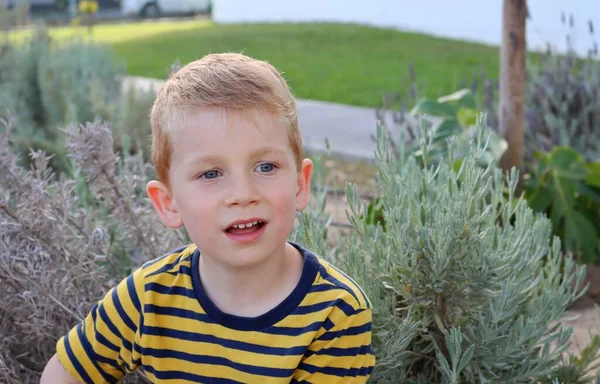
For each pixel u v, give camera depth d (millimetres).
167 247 2627
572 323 3459
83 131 2514
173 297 1626
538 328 2379
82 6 18891
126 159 2979
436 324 2381
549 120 4922
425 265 2266
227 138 1493
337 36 15820
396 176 2414
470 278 2232
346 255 2420
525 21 4035
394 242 2242
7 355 2275
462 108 4176
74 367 1726
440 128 4312
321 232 2389
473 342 2246
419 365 2496
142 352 1643
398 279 2297
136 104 5957
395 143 4363
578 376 2533
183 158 1539
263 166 1523
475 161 2199
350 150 6656
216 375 1593
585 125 5078
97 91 6199
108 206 2562
